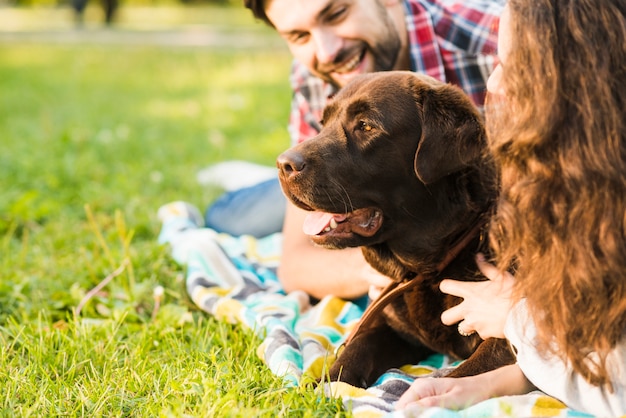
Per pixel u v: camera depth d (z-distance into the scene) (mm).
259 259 4836
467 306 3055
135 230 5273
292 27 4074
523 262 2734
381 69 4262
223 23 33656
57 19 35781
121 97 12648
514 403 2645
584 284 2553
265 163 7672
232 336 3572
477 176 3174
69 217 5625
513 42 2643
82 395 2846
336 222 3260
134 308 3957
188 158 7852
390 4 4270
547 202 2621
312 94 4738
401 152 3174
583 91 2533
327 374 3135
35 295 4082
